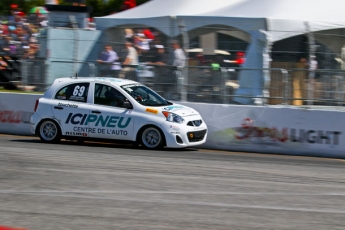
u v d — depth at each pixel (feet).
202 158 68.85
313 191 50.06
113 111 76.54
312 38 89.25
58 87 80.69
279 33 91.30
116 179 53.31
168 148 77.87
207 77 84.38
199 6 116.37
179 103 85.40
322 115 76.02
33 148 73.46
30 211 41.01
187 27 97.19
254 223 38.29
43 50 101.65
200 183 52.26
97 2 200.13
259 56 91.09
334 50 89.66
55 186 49.93
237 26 93.50
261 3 102.27
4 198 45.19
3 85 97.50
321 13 97.76
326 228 37.35
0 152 69.21
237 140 80.89
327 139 75.77
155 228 36.68
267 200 45.70
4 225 37.11
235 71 82.33
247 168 61.98
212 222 38.42
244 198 46.24
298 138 77.25
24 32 107.24
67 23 120.57
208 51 95.20
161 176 55.31
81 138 78.23
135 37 97.04
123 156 67.87
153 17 98.53
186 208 42.39
